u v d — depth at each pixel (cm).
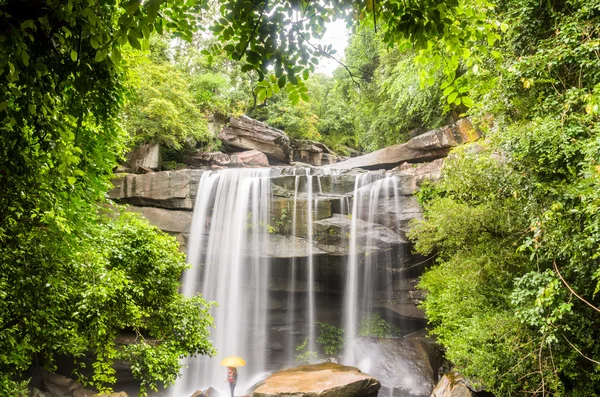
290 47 301
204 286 1697
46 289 484
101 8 310
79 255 579
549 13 751
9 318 477
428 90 1573
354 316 1625
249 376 1627
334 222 1605
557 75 703
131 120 1828
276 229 1672
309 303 1703
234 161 2216
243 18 295
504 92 769
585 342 700
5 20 255
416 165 1714
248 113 3008
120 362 1274
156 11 243
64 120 337
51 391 1207
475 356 803
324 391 1110
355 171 1819
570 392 743
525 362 756
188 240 1688
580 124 629
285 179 1719
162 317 864
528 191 756
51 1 256
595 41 628
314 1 305
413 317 1548
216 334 1647
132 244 875
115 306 740
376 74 2150
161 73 1983
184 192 1717
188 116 2134
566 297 671
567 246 604
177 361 862
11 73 254
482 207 869
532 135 682
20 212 371
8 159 325
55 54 292
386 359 1440
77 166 483
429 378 1308
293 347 1680
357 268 1598
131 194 1730
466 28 348
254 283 1669
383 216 1583
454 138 1617
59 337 603
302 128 2977
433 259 1544
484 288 884
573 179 636
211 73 2511
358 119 2514
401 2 307
